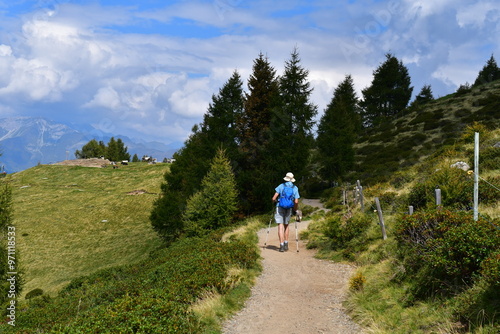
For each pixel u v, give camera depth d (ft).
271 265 35.27
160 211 112.06
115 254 122.52
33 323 33.32
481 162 53.72
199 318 20.80
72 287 56.34
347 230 40.86
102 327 18.53
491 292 16.52
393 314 20.24
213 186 86.94
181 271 30.91
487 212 32.37
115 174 250.98
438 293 20.25
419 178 65.05
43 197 198.90
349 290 25.93
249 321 21.85
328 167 133.28
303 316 22.65
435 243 21.44
